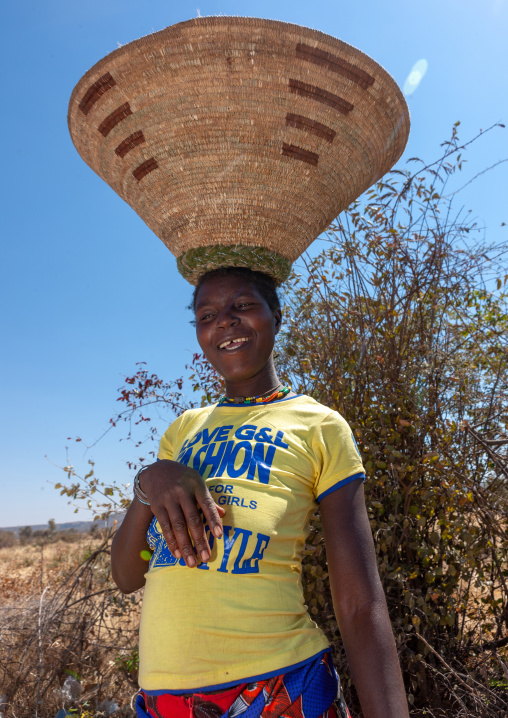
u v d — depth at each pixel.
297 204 1.71
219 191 1.68
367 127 1.71
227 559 1.27
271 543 1.29
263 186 1.68
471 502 3.00
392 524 2.91
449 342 3.39
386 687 1.19
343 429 1.46
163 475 1.37
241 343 1.61
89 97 1.66
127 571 1.62
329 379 3.32
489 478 3.32
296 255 1.82
